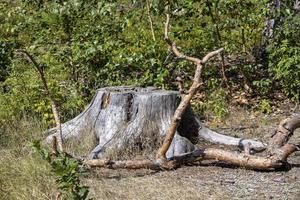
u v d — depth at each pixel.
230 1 10.48
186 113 7.97
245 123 9.38
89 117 7.83
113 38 9.73
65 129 7.84
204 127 8.08
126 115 7.60
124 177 6.57
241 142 7.76
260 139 8.39
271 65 10.42
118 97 7.61
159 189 6.15
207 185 6.38
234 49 11.21
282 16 10.57
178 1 10.14
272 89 10.90
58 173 4.96
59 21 9.57
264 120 9.50
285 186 6.40
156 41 9.88
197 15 10.48
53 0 9.66
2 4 11.37
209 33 10.68
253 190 6.27
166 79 9.76
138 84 9.04
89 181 6.27
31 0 9.91
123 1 10.43
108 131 7.57
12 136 7.72
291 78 10.02
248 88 10.78
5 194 5.65
